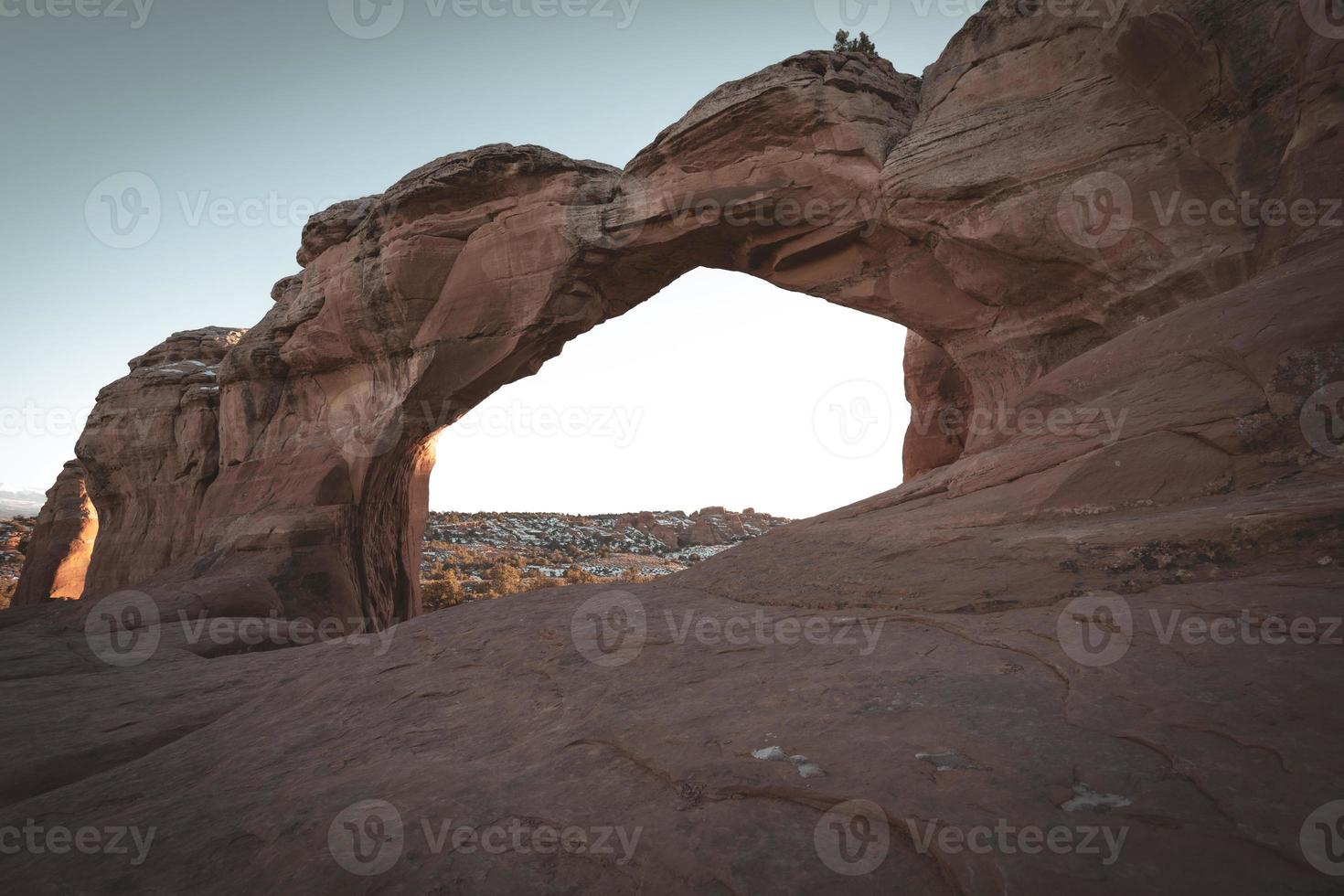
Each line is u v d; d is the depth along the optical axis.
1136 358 6.38
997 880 1.91
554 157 17.56
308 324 20.28
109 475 26.50
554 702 4.25
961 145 12.90
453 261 18.17
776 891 2.11
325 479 19.03
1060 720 2.71
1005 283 13.45
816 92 14.78
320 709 5.31
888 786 2.48
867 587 5.34
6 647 11.97
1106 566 4.29
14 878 3.30
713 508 100.19
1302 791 2.00
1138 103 11.15
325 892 2.53
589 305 18.28
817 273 16.70
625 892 2.26
